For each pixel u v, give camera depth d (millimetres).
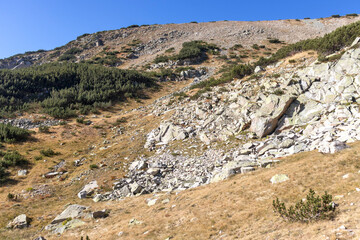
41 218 21125
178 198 19922
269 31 111812
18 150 36531
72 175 30625
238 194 17078
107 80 65562
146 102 59312
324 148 19688
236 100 37375
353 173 14688
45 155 36094
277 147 24672
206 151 29734
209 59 86062
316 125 25484
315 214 11227
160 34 119750
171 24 133500
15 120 46750
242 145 28328
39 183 28906
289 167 18719
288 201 14078
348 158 16547
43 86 60531
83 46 117375
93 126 46469
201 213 15891
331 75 30953
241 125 31875
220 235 12672
